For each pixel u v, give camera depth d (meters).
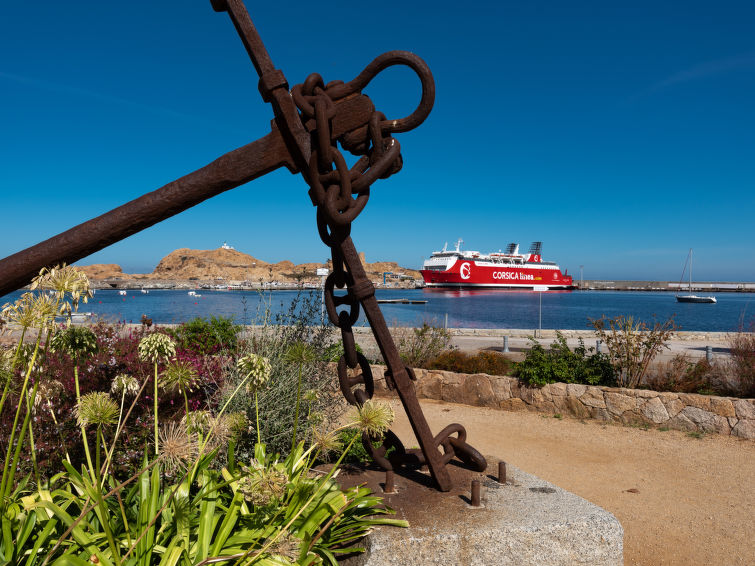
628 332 8.50
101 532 1.94
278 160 2.27
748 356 8.29
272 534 1.91
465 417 7.98
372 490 2.71
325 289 2.55
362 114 2.27
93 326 6.96
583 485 5.20
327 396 5.31
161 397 5.25
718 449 6.30
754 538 4.05
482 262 118.38
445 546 2.22
